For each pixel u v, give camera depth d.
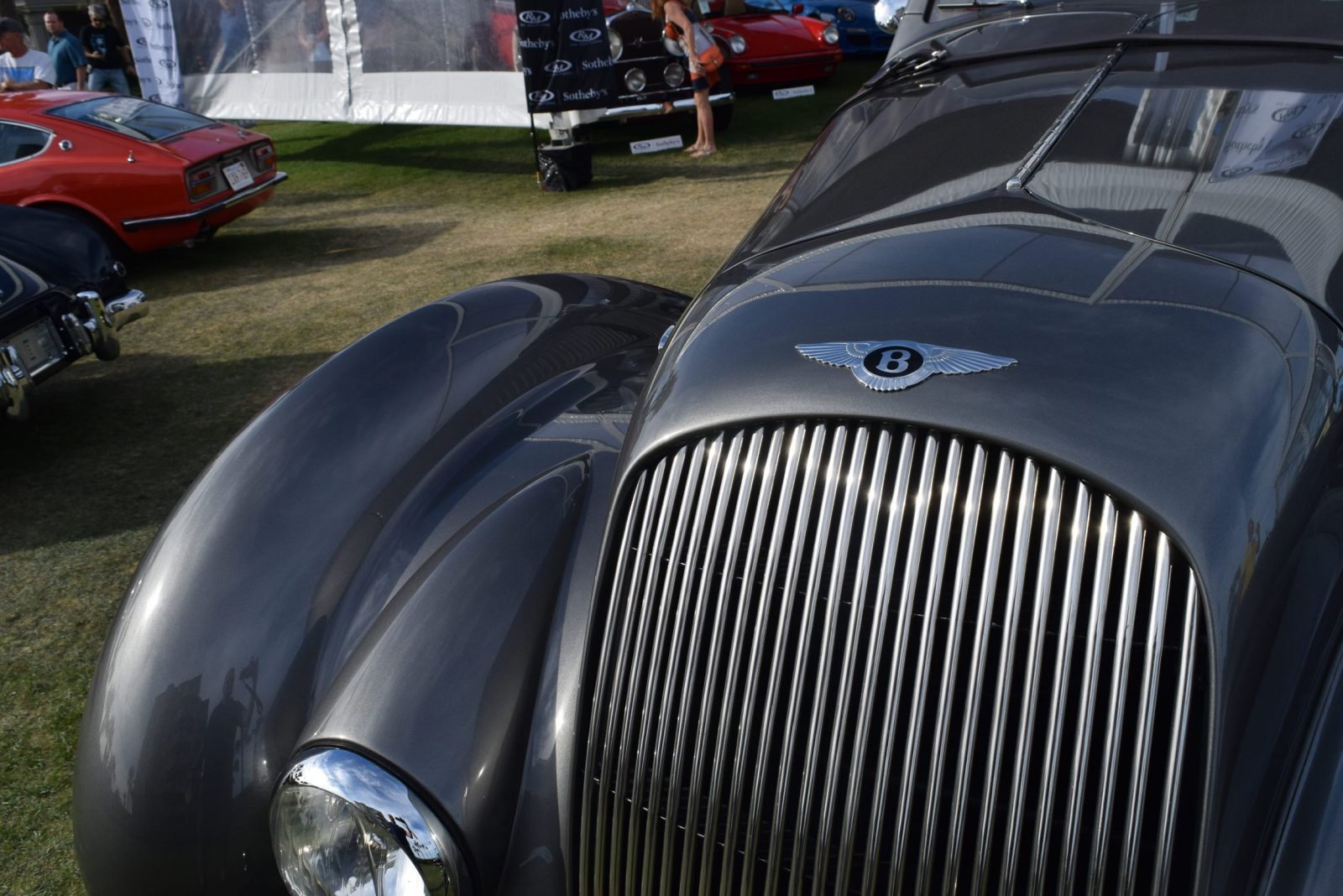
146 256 7.29
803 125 9.70
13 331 4.05
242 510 1.64
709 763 1.25
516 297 2.28
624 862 1.34
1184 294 1.30
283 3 9.84
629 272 5.75
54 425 4.57
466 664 1.43
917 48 2.30
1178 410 1.14
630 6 8.79
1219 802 1.06
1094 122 1.76
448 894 1.31
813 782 1.17
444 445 1.81
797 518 1.20
